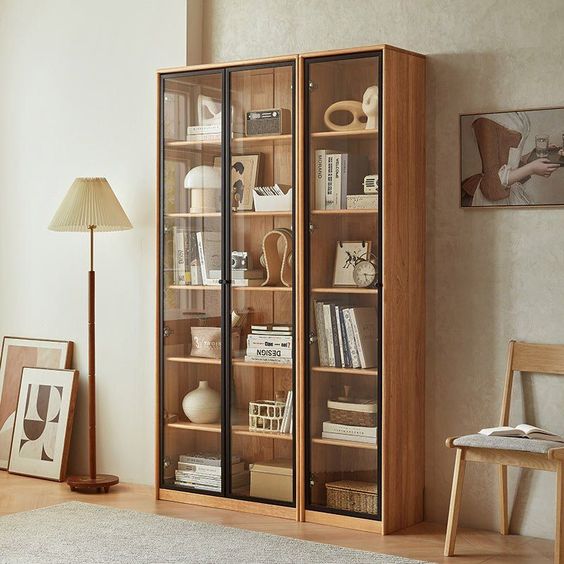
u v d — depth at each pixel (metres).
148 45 7.50
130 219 7.58
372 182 6.56
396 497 6.62
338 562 6.16
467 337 6.71
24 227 7.98
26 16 7.92
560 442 6.17
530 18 6.54
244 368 6.95
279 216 6.83
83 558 6.19
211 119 7.02
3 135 8.01
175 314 7.16
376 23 6.91
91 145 7.71
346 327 6.65
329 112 6.67
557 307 6.50
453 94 6.72
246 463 6.95
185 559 6.18
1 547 6.34
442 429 6.79
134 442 7.59
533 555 6.30
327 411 6.71
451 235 6.74
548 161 6.50
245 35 7.30
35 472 7.69
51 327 7.89
